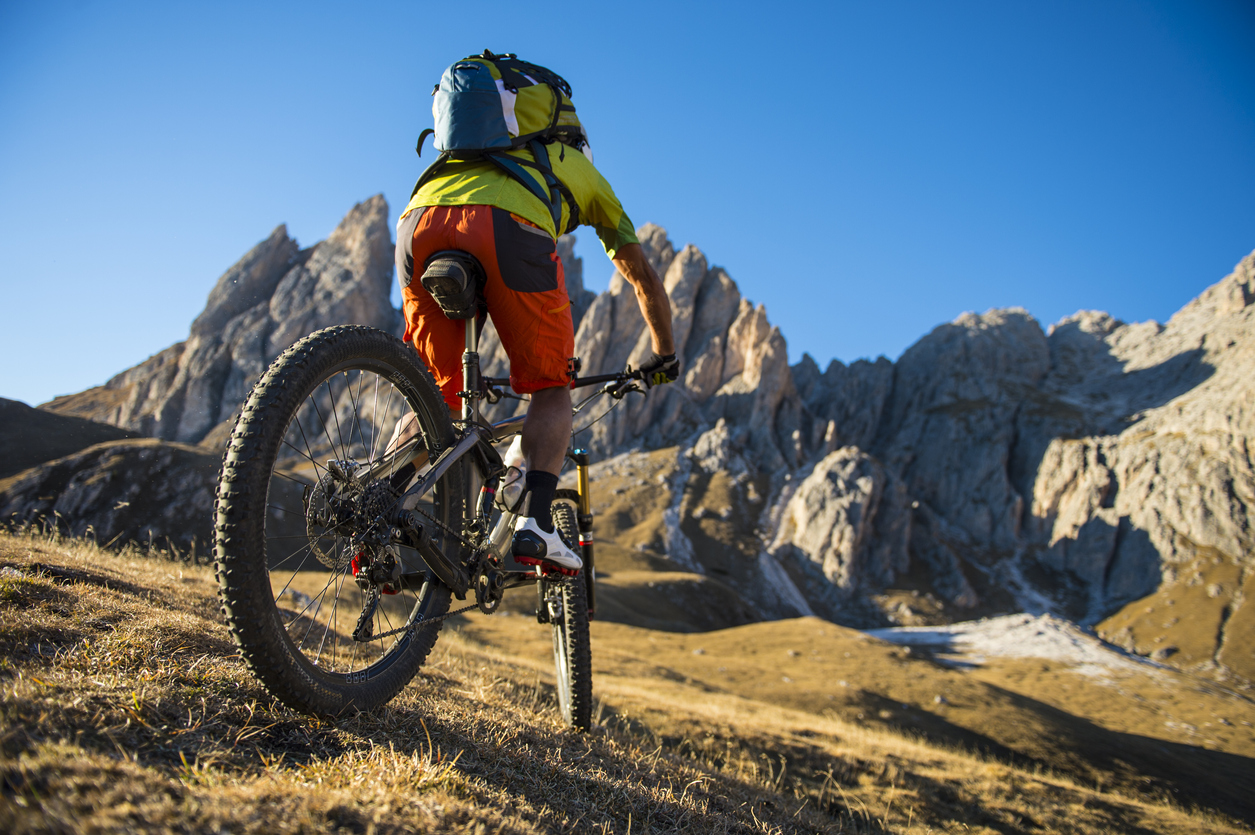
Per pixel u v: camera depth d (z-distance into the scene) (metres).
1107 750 49.09
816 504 162.12
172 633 2.55
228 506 1.70
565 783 2.40
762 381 196.12
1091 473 179.38
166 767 1.50
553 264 2.30
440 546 2.31
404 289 2.40
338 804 1.46
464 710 2.88
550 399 2.49
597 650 33.44
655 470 177.38
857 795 7.91
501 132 2.25
